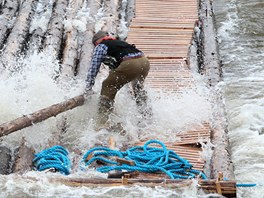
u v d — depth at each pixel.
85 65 15.86
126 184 10.17
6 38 17.20
